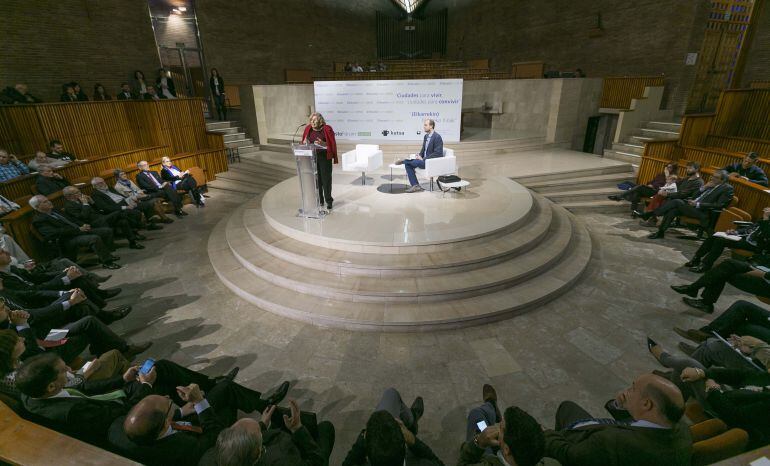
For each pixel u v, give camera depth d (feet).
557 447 6.30
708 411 8.23
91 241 18.35
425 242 16.34
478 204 21.30
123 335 13.85
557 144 38.22
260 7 51.37
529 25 53.98
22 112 25.12
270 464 6.15
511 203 21.34
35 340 10.27
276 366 12.22
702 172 23.09
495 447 6.51
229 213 26.53
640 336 13.25
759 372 8.36
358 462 6.68
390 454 5.12
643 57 40.37
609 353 12.46
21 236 17.60
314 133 19.57
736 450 6.10
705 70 37.27
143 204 23.75
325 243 17.21
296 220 19.34
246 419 5.62
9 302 11.69
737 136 29.71
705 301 14.35
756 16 35.58
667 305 15.06
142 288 17.20
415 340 13.30
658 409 5.48
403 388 11.20
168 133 32.89
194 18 45.50
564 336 13.33
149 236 23.15
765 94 28.09
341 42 63.10
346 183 26.32
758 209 19.84
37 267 15.12
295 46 56.65
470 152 34.78
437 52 72.64
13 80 32.60
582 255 18.69
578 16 46.65
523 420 5.20
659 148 27.40
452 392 11.01
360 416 10.30
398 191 24.09
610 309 14.87
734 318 11.56
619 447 5.54
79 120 28.12
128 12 39.27
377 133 34.81
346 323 13.87
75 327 11.35
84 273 14.93
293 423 7.06
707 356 10.02
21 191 20.57
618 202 26.30
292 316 14.73
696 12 34.96
